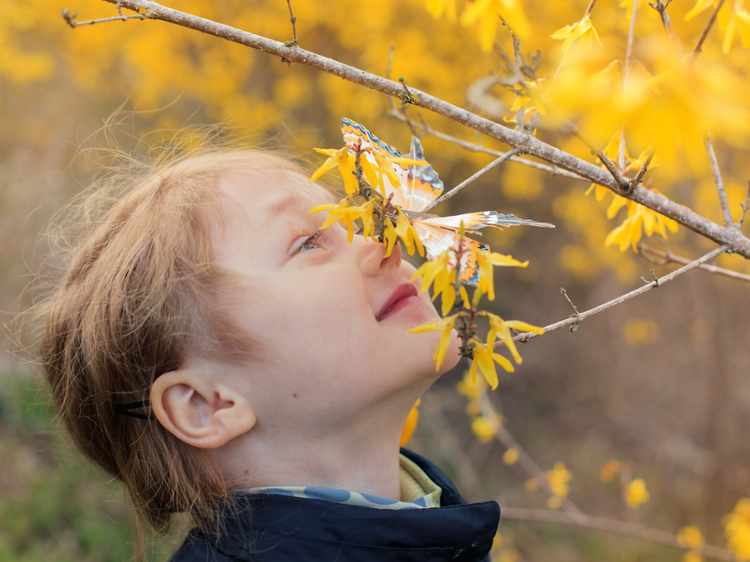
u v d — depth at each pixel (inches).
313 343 30.3
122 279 34.5
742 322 129.6
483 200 176.4
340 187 51.8
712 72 12.8
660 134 12.9
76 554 112.0
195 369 31.8
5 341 106.4
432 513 31.7
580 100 13.8
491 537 34.0
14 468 124.3
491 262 22.7
